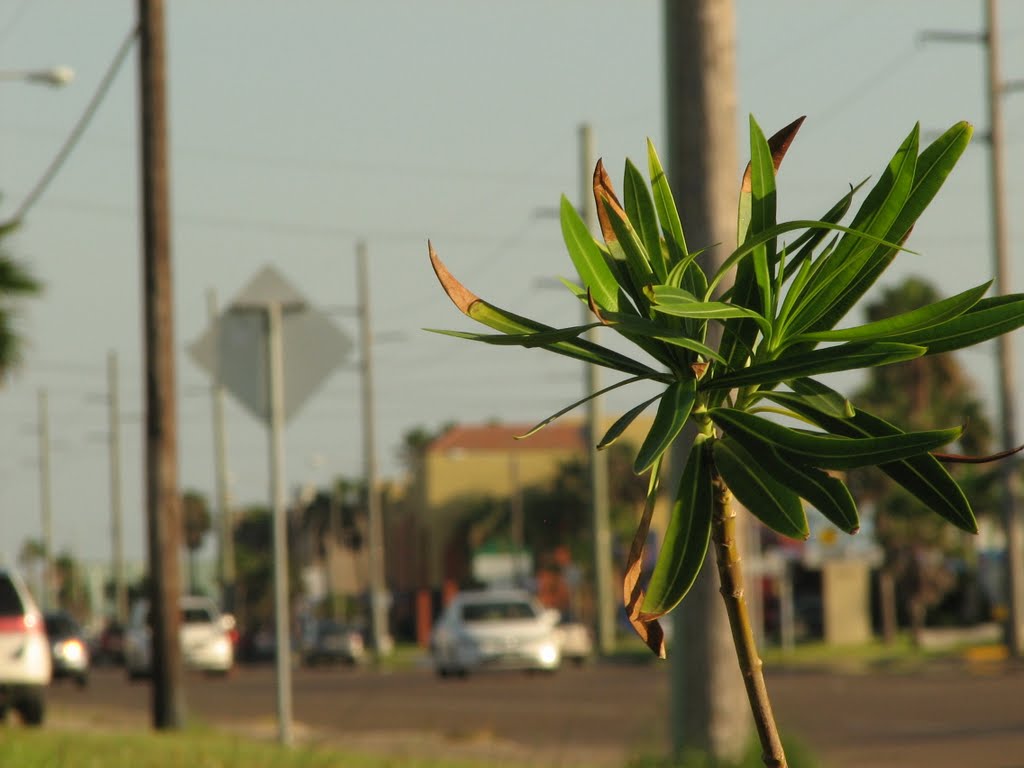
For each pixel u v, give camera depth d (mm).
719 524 4312
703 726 17172
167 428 29609
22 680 28688
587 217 58656
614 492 107438
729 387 4203
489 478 121500
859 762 21969
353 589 178250
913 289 74000
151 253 29828
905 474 4305
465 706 35438
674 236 4520
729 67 17047
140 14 29641
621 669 53969
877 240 4051
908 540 66312
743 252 4082
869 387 74250
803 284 4305
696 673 17234
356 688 46438
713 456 4227
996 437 72125
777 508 4074
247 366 22984
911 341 4121
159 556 29188
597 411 65188
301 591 168250
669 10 17188
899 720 28375
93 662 97500
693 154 16891
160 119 29766
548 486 115188
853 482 67375
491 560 116000
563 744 21969
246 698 43375
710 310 3977
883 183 4258
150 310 29797
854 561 65812
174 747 20203
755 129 4391
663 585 4227
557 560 111688
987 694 33500
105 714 35312
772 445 4117
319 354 23031
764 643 68625
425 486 122875
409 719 31438
